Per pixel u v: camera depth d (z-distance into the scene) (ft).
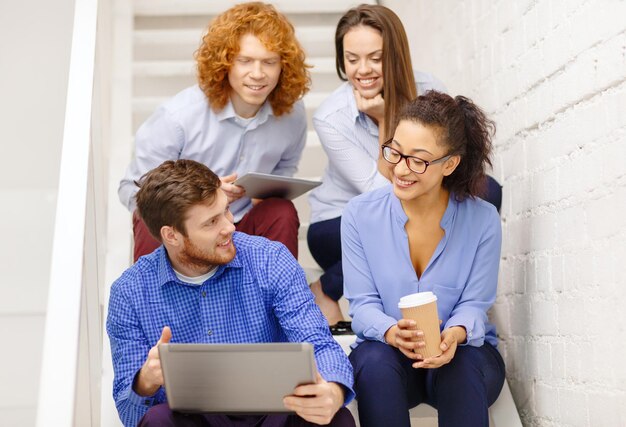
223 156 8.59
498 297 8.25
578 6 6.36
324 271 9.12
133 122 11.91
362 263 7.08
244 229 8.24
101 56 9.37
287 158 9.09
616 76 5.80
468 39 9.12
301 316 6.09
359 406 6.37
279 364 5.13
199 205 5.74
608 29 5.90
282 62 8.33
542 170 7.13
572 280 6.61
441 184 7.02
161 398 6.06
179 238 5.84
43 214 9.84
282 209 8.14
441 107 6.50
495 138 8.29
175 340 6.13
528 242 7.47
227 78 8.36
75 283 5.60
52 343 5.31
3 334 9.36
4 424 9.10
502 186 8.09
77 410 5.36
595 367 6.26
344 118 8.57
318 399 5.27
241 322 6.17
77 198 6.07
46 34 10.61
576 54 6.41
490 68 8.43
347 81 9.02
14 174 10.17
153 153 8.43
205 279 6.12
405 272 6.97
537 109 7.22
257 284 6.16
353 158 8.52
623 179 5.75
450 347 6.27
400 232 7.00
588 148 6.27
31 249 9.71
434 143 6.41
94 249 7.11
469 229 7.02
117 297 6.15
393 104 8.19
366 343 6.64
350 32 8.30
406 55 8.25
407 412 6.32
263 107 8.60
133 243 8.90
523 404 7.68
